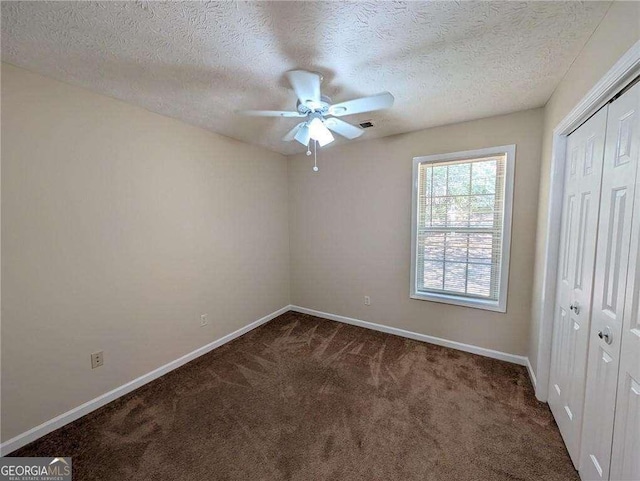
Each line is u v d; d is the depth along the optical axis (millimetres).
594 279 1319
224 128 2697
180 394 2150
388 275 3170
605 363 1211
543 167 2168
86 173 1897
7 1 1099
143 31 1308
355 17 1229
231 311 3096
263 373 2430
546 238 1941
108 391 2068
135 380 2230
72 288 1860
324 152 3488
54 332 1788
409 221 2979
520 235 2432
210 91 1933
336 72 1705
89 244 1934
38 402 1732
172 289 2490
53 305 1778
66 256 1824
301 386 2234
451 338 2850
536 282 2252
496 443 1647
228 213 3012
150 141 2270
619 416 1102
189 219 2611
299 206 3770
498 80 1812
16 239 1618
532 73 1718
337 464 1526
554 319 1889
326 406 1993
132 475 1476
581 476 1410
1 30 1278
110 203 2035
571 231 1636
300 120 2461
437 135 2729
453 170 2721
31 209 1666
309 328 3383
